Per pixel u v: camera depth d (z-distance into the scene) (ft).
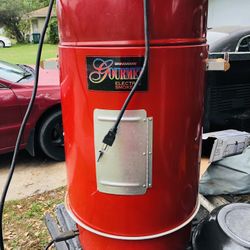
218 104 9.96
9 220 7.96
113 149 4.20
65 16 4.08
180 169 4.53
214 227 4.50
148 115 4.07
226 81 9.86
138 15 3.71
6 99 9.68
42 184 9.82
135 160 4.23
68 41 4.17
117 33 3.78
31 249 6.99
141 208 4.51
